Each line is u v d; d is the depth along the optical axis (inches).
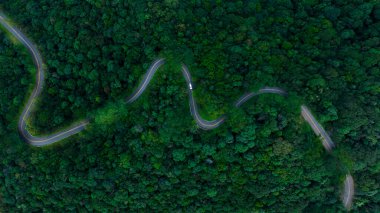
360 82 4104.3
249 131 3841.0
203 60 4037.9
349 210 4301.2
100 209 4286.4
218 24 4296.3
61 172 4178.2
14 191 4389.8
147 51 4072.3
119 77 4197.8
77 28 4387.3
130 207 4288.9
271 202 4146.2
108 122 4183.1
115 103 4099.4
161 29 4074.8
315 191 4089.6
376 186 4104.3
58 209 4387.3
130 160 4094.5
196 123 4045.3
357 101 3983.8
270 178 4005.9
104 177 4128.9
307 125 3983.8
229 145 3969.0
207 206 4215.1
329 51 4234.7
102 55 4306.1
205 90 3998.5
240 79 3996.1
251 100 4008.4
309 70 4101.9
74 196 4244.6
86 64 4320.9
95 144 4261.8
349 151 4013.3
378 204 4244.6
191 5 4355.3
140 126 4077.3
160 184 4124.0
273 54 4121.6
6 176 4372.5
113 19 4293.8
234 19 4306.1
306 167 3946.9
